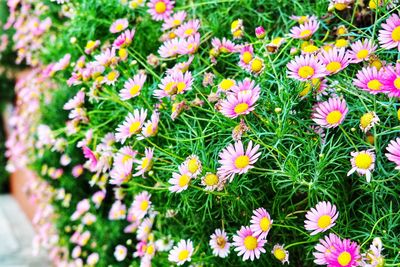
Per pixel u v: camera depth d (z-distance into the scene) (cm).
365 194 56
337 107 54
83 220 100
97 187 108
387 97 55
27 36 105
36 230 176
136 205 71
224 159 57
